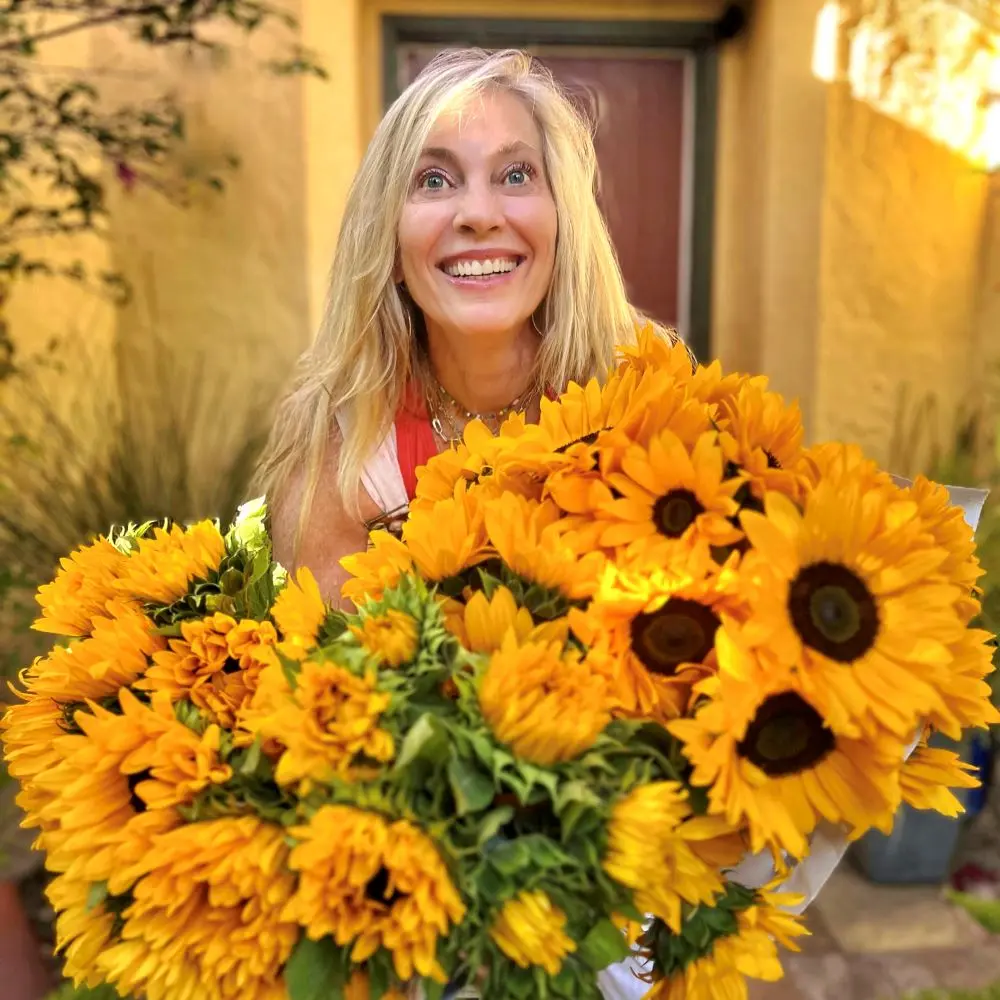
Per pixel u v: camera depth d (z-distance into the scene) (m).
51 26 2.31
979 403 2.58
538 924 0.60
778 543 0.64
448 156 1.01
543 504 0.73
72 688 0.78
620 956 0.64
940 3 2.44
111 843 0.67
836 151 2.50
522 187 1.04
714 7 2.66
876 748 0.65
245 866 0.62
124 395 2.52
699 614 0.68
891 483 0.74
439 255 1.03
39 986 1.61
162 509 2.18
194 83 2.39
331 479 1.17
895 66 2.47
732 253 2.80
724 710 0.63
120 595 0.85
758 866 0.80
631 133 2.78
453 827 0.63
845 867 2.14
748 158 2.67
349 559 0.79
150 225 2.46
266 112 2.41
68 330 2.43
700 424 0.71
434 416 1.18
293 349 2.50
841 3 2.44
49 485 2.25
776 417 0.73
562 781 0.64
